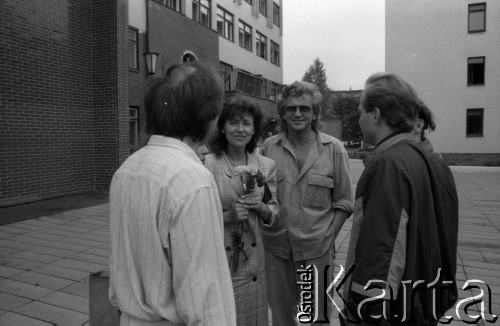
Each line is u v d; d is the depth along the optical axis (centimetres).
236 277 209
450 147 2359
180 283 109
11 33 763
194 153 126
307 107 244
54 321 327
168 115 123
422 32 2380
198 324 106
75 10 905
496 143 2278
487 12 2259
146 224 113
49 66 847
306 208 247
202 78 125
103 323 224
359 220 163
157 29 1391
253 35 2653
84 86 935
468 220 775
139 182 117
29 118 806
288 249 249
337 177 250
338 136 3838
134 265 117
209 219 113
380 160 152
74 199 862
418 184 150
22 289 391
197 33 1628
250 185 204
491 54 2267
